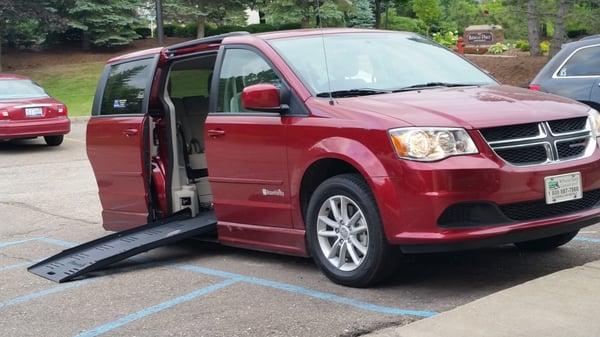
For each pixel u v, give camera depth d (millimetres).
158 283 6383
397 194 5238
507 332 4375
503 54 29859
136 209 7938
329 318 5043
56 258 7297
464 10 38125
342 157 5555
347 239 5680
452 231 5105
